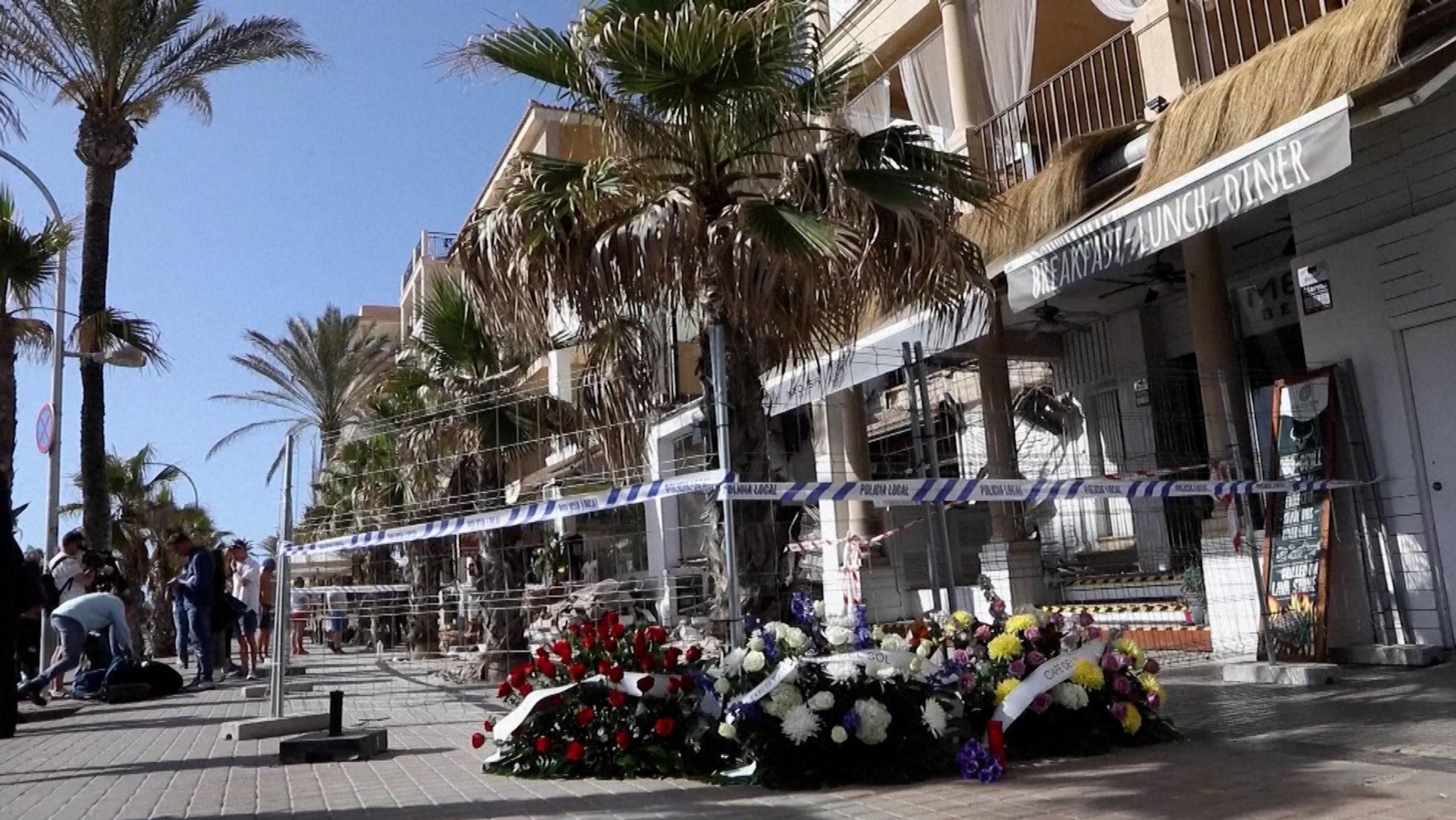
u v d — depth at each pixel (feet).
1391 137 27.58
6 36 51.55
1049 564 39.70
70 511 100.32
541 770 18.89
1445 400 26.45
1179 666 29.09
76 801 18.49
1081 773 16.72
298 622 54.54
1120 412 39.09
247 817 16.35
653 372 27.09
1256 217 32.73
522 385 37.45
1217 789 15.03
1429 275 26.63
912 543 42.16
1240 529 29.32
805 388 26.94
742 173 23.48
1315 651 27.20
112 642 39.88
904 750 17.04
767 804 15.80
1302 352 34.60
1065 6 43.57
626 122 22.81
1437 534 26.43
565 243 21.77
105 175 54.34
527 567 31.58
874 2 45.96
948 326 26.91
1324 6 26.94
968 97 40.22
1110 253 25.58
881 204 21.88
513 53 22.97
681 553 23.91
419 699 31.65
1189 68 32.01
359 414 58.95
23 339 52.75
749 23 20.68
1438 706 20.47
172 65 55.52
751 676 17.79
